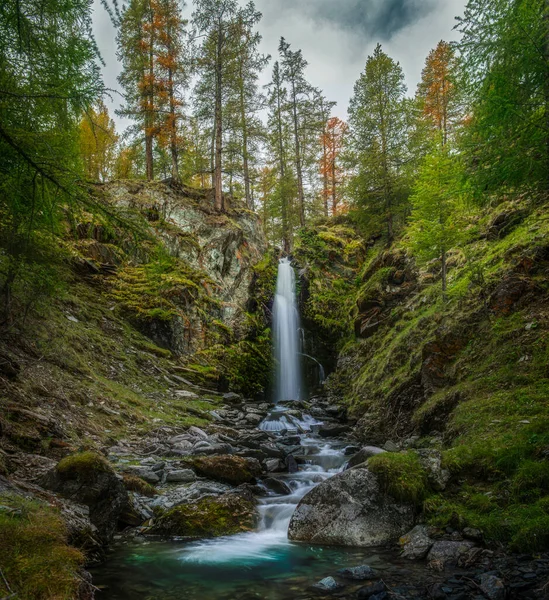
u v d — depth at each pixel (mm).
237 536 6289
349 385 19625
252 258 25688
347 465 8617
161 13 24828
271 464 10062
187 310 19453
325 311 24750
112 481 6086
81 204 5250
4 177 5070
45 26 4832
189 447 10914
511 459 6328
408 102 24828
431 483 6465
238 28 26141
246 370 20484
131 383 14430
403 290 19938
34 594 3164
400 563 5066
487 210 16797
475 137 7730
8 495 4879
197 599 4238
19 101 5121
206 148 32656
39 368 10945
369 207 24906
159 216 22219
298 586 4539
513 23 6816
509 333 10586
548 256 11523
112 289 18453
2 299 11086
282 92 35031
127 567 5039
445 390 11469
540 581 4113
